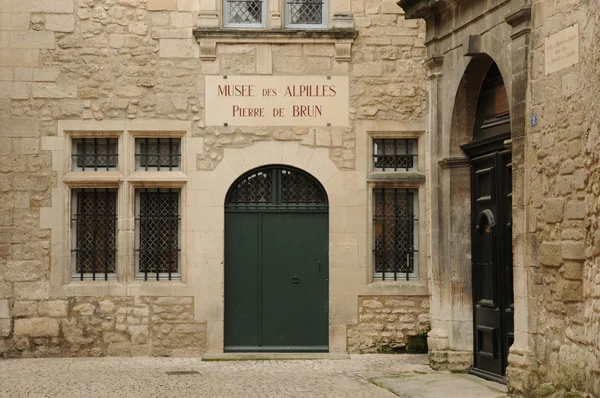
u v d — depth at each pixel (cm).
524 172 914
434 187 1174
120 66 1319
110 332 1308
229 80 1329
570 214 812
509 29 957
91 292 1308
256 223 1341
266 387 1030
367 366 1209
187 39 1327
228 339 1331
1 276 1299
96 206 1334
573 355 800
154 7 1323
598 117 745
